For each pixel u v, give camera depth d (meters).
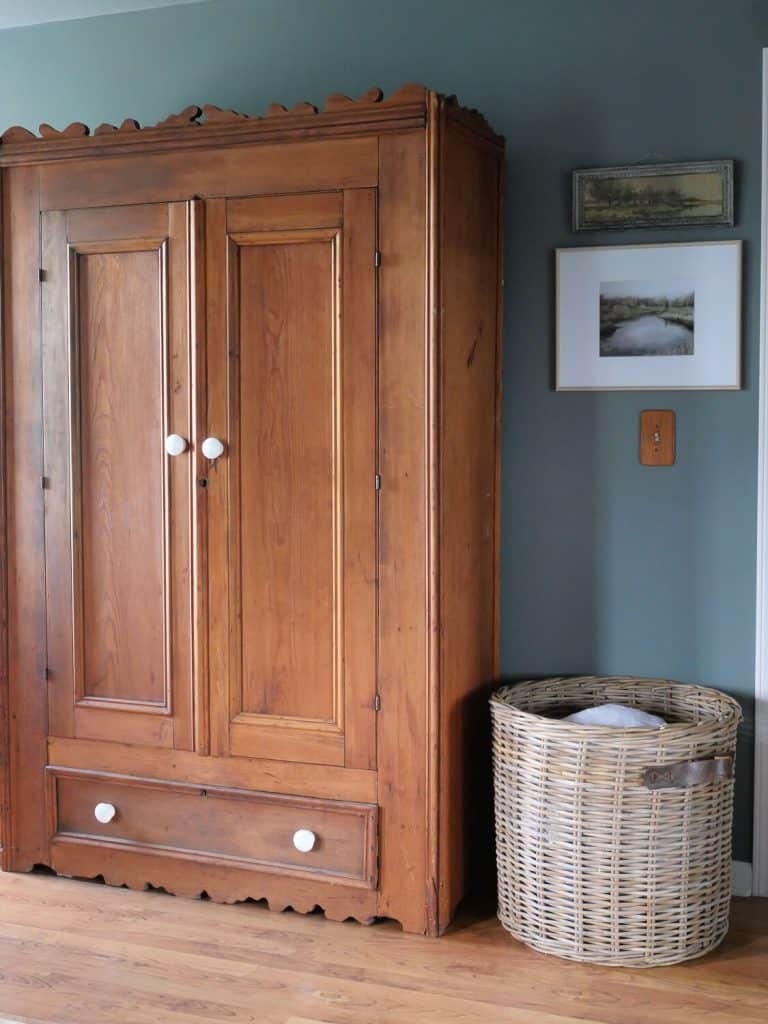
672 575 2.82
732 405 2.75
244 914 2.66
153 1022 2.15
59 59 3.27
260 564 2.64
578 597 2.89
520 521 2.92
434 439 2.45
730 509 2.77
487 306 2.76
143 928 2.57
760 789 2.76
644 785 2.34
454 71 2.91
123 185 2.69
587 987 2.30
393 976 2.34
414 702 2.51
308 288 2.56
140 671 2.77
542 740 2.40
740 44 2.70
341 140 2.49
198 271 2.63
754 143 2.71
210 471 2.65
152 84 3.18
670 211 2.76
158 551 2.73
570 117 2.83
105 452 2.76
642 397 2.82
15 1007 2.20
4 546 2.85
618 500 2.85
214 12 3.11
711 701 2.70
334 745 2.58
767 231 2.70
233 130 2.57
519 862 2.49
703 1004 2.24
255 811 2.67
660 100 2.76
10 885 2.82
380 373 2.49
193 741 2.71
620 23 2.78
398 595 2.51
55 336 2.78
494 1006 2.22
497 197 2.79
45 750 2.86
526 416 2.90
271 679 2.64
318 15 3.02
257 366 2.61
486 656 2.85
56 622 2.83
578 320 2.84
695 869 2.40
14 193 2.80
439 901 2.53
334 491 2.56
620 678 2.83
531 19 2.84
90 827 2.84
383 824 2.56
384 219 2.47
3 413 2.83
